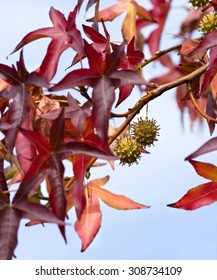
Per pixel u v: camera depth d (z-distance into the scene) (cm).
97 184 129
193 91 145
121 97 128
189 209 126
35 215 111
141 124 140
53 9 128
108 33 132
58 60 125
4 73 121
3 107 126
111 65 119
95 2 135
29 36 126
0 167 124
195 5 152
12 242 110
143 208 128
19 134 121
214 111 146
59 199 113
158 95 130
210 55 128
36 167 113
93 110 117
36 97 126
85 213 127
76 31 125
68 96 123
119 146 138
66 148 114
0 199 112
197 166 126
